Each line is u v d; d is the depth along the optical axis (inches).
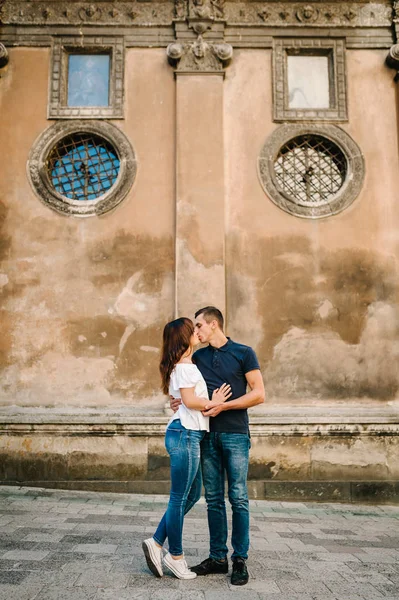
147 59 316.5
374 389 292.0
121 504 249.4
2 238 300.0
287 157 316.8
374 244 304.2
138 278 298.4
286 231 303.6
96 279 298.4
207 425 149.7
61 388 288.8
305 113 313.6
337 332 296.5
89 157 313.3
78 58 323.3
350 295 299.7
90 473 275.1
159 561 143.8
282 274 300.0
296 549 182.9
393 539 205.9
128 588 135.2
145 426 277.6
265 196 306.0
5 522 204.8
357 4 321.1
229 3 320.5
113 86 313.7
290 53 323.9
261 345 293.9
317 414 283.0
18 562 153.3
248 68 317.4
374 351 295.6
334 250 303.1
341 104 315.3
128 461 276.1
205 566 148.4
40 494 261.4
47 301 296.0
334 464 279.1
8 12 317.1
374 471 279.0
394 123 314.8
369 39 319.9
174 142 309.4
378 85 318.0
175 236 299.0
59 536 184.5
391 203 307.6
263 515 243.9
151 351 292.2
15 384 289.0
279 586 141.2
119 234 301.6
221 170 303.1
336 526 227.1
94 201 303.9
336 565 163.6
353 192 306.8
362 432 281.4
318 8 321.1
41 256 299.6
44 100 312.0
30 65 314.5
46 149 307.4
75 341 293.1
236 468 148.9
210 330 159.6
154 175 306.5
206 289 291.9
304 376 291.7
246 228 303.0
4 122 309.4
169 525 144.3
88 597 128.2
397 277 302.0
